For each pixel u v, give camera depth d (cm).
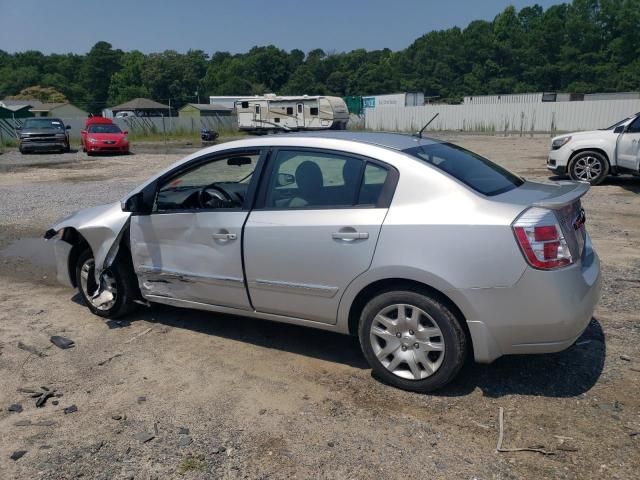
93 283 523
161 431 336
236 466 302
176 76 11875
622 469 289
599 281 372
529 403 352
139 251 474
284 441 323
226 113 6881
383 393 371
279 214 399
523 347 341
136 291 504
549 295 328
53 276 669
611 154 1161
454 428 330
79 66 13488
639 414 336
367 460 304
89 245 502
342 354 432
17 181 1608
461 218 341
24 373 413
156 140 4253
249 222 409
